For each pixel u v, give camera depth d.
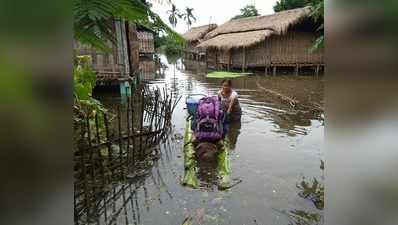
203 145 6.70
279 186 5.39
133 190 5.29
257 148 7.23
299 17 24.14
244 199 5.00
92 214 4.52
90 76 5.79
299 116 10.23
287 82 20.12
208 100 7.29
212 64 32.69
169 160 6.54
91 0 1.77
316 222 4.38
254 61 25.86
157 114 8.11
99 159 5.06
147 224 4.35
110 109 10.48
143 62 34.22
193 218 4.49
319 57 26.19
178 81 20.34
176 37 2.86
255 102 12.76
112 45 2.11
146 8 2.10
